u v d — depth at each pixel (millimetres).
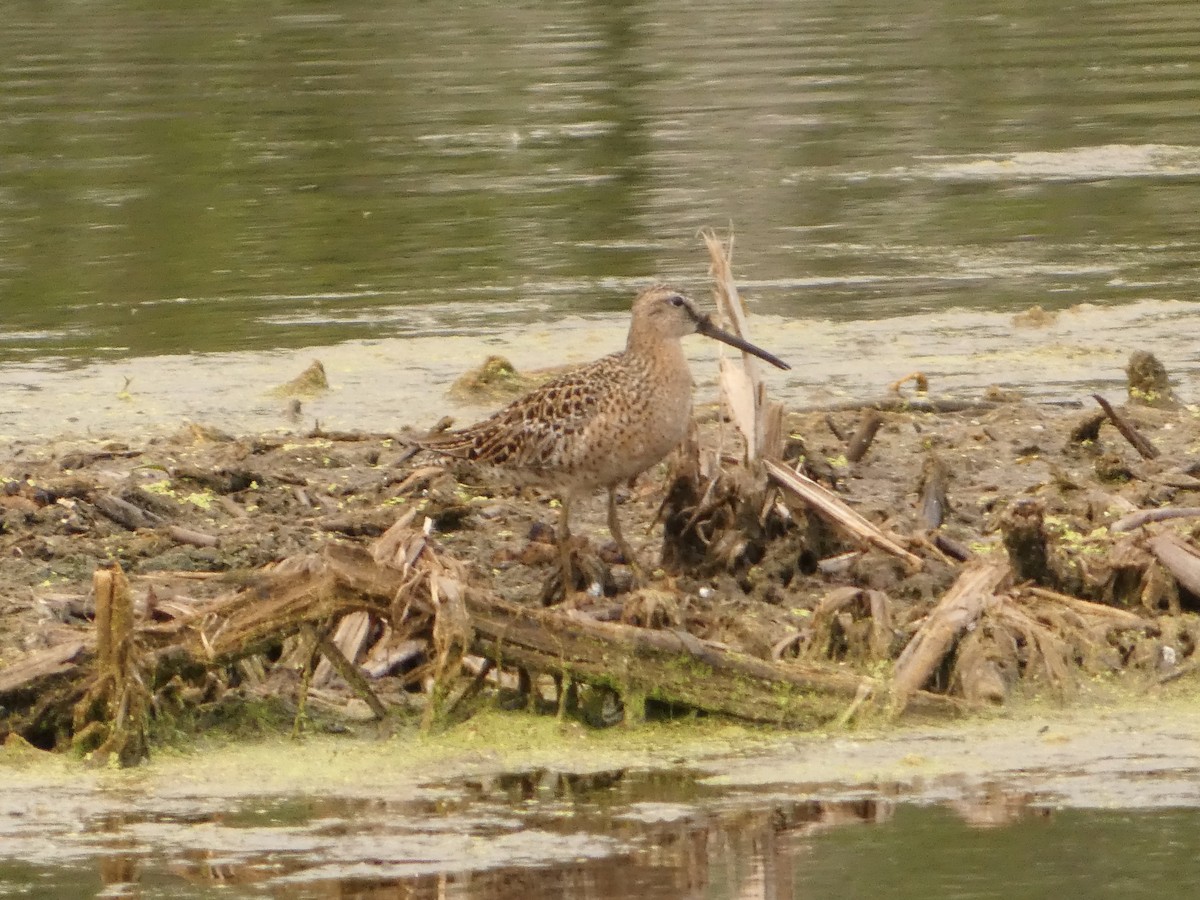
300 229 26516
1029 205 27781
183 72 36312
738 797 10312
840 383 19188
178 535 13758
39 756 10938
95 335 21859
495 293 23438
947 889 9180
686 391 12758
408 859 9562
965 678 11555
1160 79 35938
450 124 32500
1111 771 10617
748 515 13039
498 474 13016
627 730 11219
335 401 18828
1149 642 11938
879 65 37438
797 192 28719
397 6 43125
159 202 27891
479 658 11602
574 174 29469
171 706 11211
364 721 11297
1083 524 13797
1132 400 17828
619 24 41375
